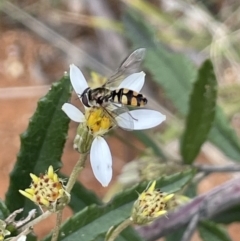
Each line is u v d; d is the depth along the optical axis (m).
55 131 0.05
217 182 0.11
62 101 0.05
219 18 0.12
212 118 0.06
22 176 0.05
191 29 0.12
